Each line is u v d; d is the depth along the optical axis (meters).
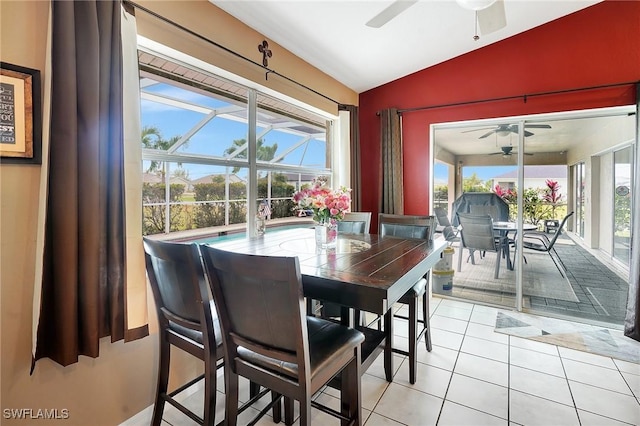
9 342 1.37
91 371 1.61
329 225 2.14
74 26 1.44
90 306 1.50
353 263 1.75
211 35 2.28
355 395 1.46
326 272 1.57
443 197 3.89
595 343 2.73
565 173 3.27
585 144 3.16
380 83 4.13
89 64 1.48
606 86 2.93
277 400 1.71
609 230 3.10
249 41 2.61
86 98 1.47
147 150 2.09
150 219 2.14
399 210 3.96
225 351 1.37
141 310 1.72
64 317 1.44
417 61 3.63
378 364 2.43
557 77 3.16
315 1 2.40
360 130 4.40
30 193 1.41
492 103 3.50
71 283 1.44
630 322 2.78
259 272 1.16
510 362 2.44
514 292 3.55
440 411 1.90
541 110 3.25
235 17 2.47
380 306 1.34
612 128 3.04
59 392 1.50
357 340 1.45
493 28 2.23
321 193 2.15
